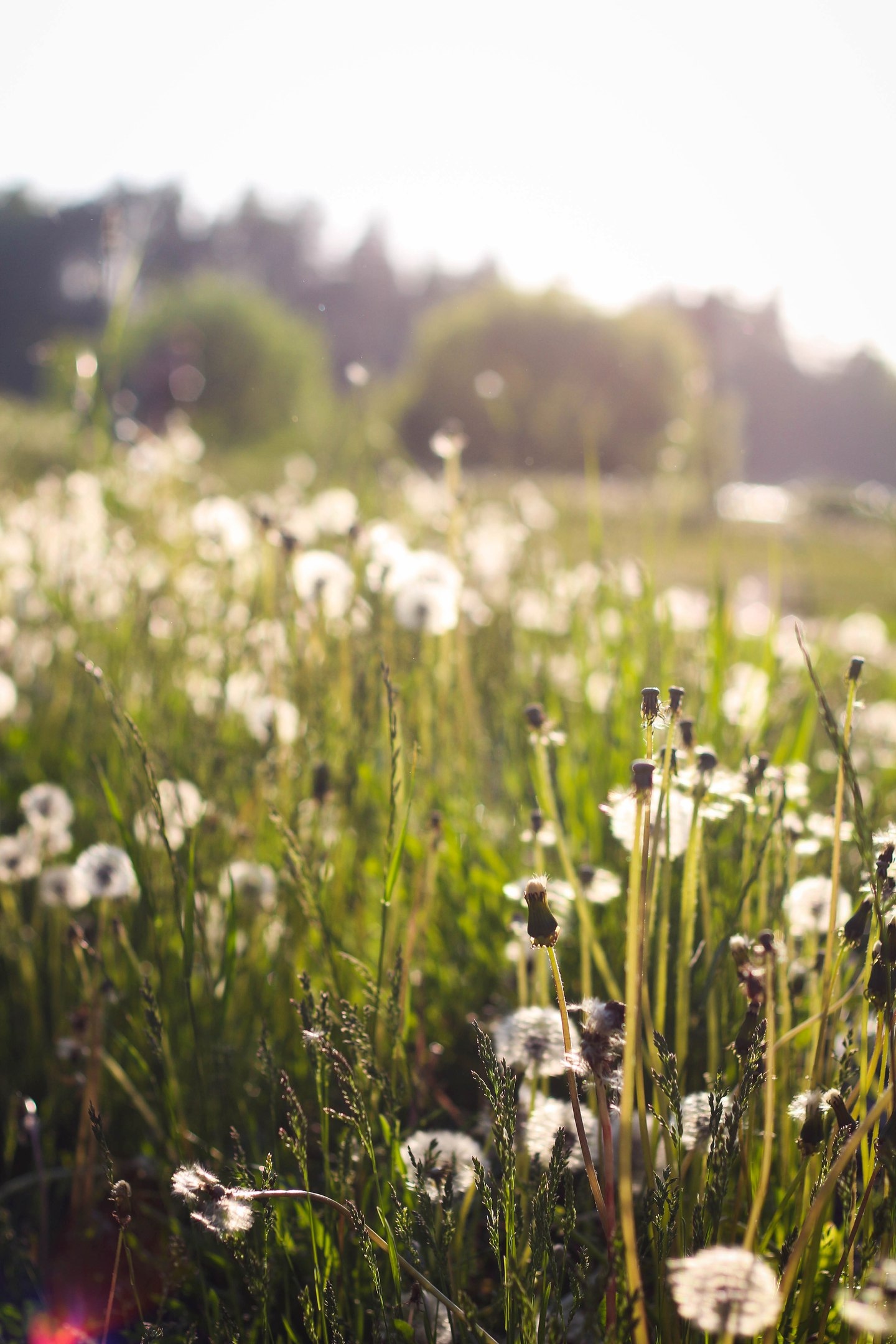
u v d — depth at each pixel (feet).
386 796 4.46
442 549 5.61
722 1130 3.03
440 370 62.75
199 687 5.00
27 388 92.32
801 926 3.55
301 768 4.17
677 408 58.75
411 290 135.64
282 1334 3.37
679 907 3.68
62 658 5.41
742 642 5.73
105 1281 3.63
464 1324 3.04
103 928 3.73
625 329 60.39
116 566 5.84
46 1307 3.53
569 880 3.61
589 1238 3.37
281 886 4.03
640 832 2.92
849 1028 3.45
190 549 6.05
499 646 5.05
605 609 5.46
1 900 4.27
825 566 20.38
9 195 97.45
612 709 4.72
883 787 5.08
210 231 111.55
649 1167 3.03
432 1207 3.10
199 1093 3.58
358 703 4.15
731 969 3.55
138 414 8.23
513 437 48.65
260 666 4.62
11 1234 3.59
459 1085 4.05
